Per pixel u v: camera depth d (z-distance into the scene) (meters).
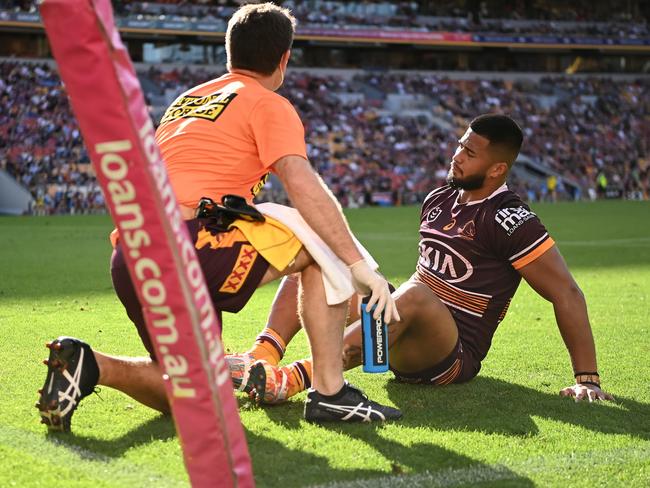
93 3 2.07
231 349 5.49
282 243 3.40
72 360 3.32
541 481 2.90
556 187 41.44
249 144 3.48
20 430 3.41
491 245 4.23
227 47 3.74
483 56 52.19
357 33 46.78
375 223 23.73
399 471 2.96
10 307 7.50
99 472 2.91
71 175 33.28
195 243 3.34
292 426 3.55
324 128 41.84
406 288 4.05
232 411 2.34
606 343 5.88
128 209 2.19
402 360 4.29
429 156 41.41
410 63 50.88
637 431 3.57
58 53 2.11
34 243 16.30
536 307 7.76
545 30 52.75
